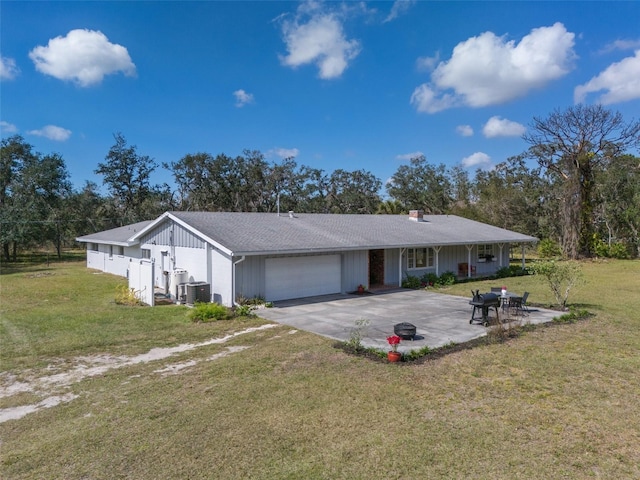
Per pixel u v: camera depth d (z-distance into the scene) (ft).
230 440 16.57
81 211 162.81
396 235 65.51
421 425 17.67
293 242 50.93
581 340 31.50
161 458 15.30
